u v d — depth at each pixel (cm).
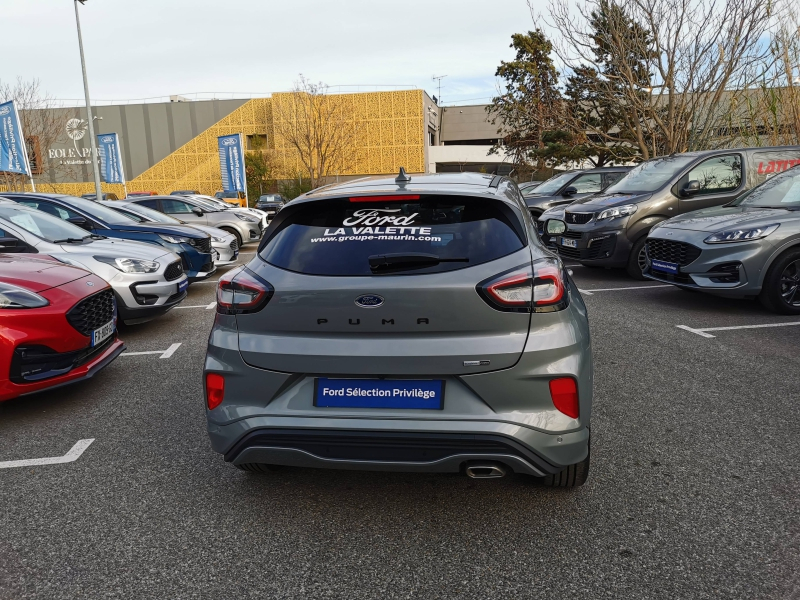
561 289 230
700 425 343
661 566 218
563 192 1189
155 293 613
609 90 1579
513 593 207
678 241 620
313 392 234
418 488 284
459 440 221
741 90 1361
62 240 605
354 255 239
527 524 250
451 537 242
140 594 212
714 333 539
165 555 236
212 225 1549
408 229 245
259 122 4622
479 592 208
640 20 1477
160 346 573
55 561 233
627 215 801
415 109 4266
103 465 318
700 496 266
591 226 823
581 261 841
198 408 404
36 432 367
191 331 634
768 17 1280
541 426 223
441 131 5094
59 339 387
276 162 4394
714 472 288
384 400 228
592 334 550
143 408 405
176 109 4697
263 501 276
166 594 212
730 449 312
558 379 225
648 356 478
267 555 234
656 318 603
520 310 223
